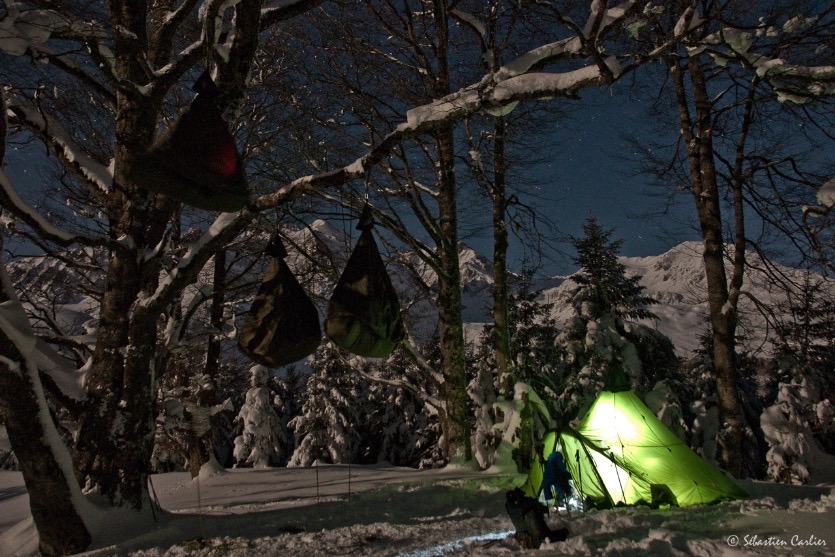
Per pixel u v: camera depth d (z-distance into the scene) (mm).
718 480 8805
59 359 8836
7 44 7391
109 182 9609
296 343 6930
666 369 24422
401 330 7121
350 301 6637
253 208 8281
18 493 15180
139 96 8547
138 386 8531
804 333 15977
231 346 19109
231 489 14242
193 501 12492
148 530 8031
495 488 10578
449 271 15734
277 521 8180
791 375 24000
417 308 18141
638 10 6480
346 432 36812
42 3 7562
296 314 7000
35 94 8805
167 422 9625
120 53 9242
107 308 8773
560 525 6797
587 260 24172
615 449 9086
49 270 14102
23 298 13430
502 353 15820
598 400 9766
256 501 11562
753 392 29641
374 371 39219
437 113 7188
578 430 9648
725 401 15125
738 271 15828
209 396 18062
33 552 7559
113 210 9508
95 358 8656
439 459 30969
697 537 5801
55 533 7328
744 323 16359
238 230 8562
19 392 7258
